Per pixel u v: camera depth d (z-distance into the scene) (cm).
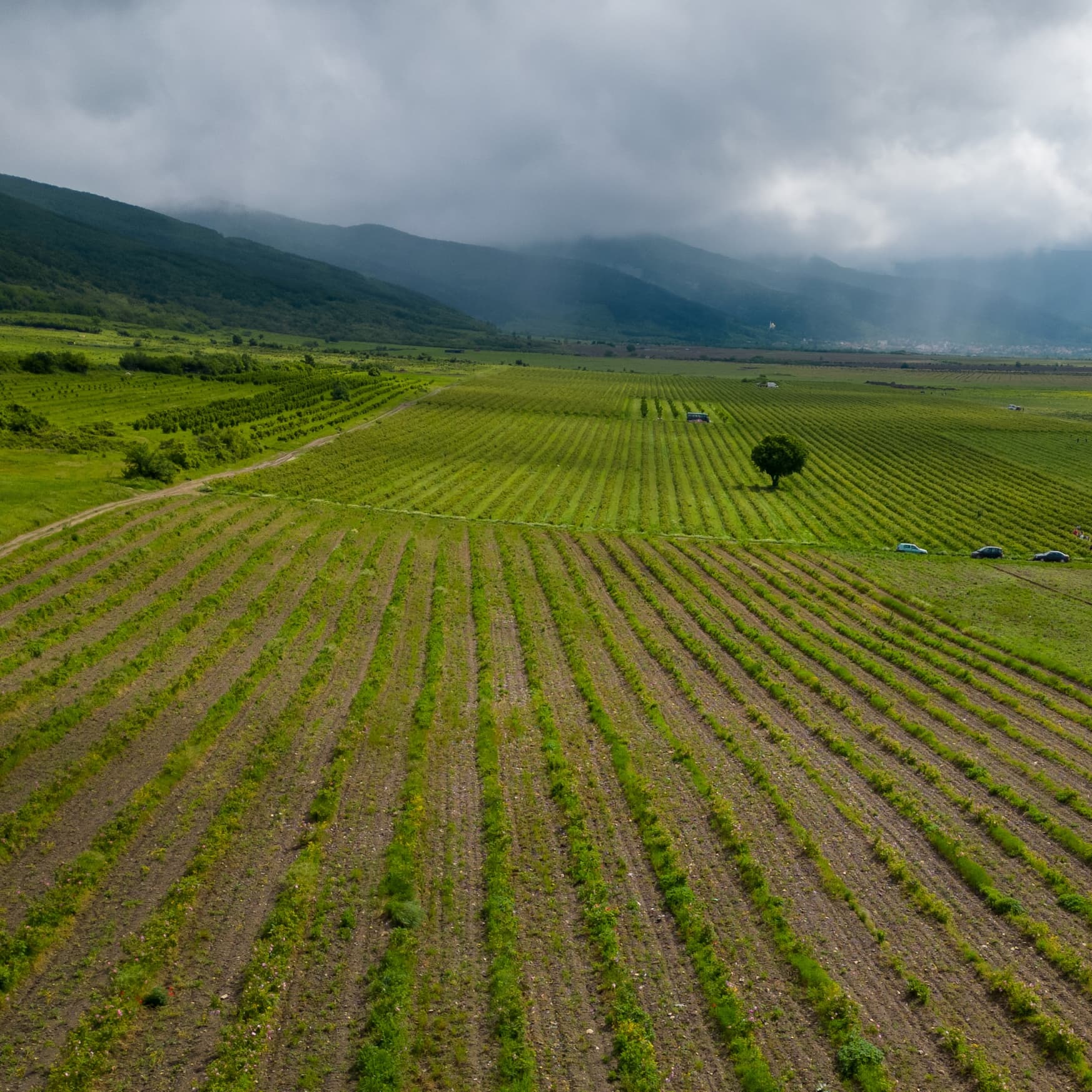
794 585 8919
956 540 11644
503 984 3008
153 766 4394
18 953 3020
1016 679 6538
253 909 3378
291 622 6462
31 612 6050
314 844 3753
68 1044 2683
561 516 11694
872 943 3378
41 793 4012
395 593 7481
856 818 4288
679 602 7981
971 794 4638
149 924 3222
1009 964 3294
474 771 4547
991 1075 2728
